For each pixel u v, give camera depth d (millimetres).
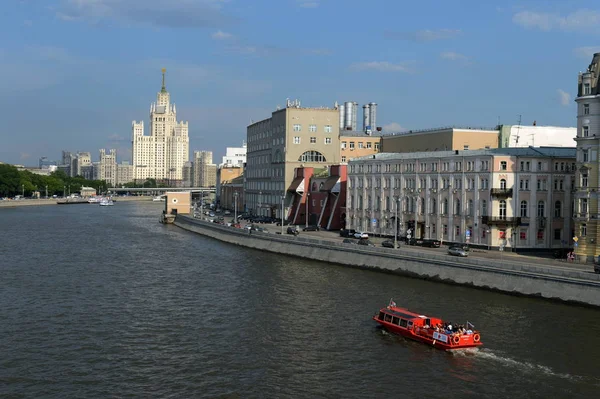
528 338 68250
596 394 53750
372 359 62719
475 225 123375
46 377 57750
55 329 73000
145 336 70438
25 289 94875
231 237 165375
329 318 78062
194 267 118688
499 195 119000
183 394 54031
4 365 60688
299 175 197875
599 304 79062
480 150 129625
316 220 184375
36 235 176625
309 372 59250
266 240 147500
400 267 108188
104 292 93438
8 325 74375
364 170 156875
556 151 130625
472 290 93500
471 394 53938
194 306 84625
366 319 77500
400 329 70500
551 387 55219
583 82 101688
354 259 118750
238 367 60531
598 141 98750
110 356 63562
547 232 121500
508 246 119625
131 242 162625
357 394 54062
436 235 133750
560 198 122750
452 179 129750
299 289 95812
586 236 100625
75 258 129125
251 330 72875
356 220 159875
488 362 61344
